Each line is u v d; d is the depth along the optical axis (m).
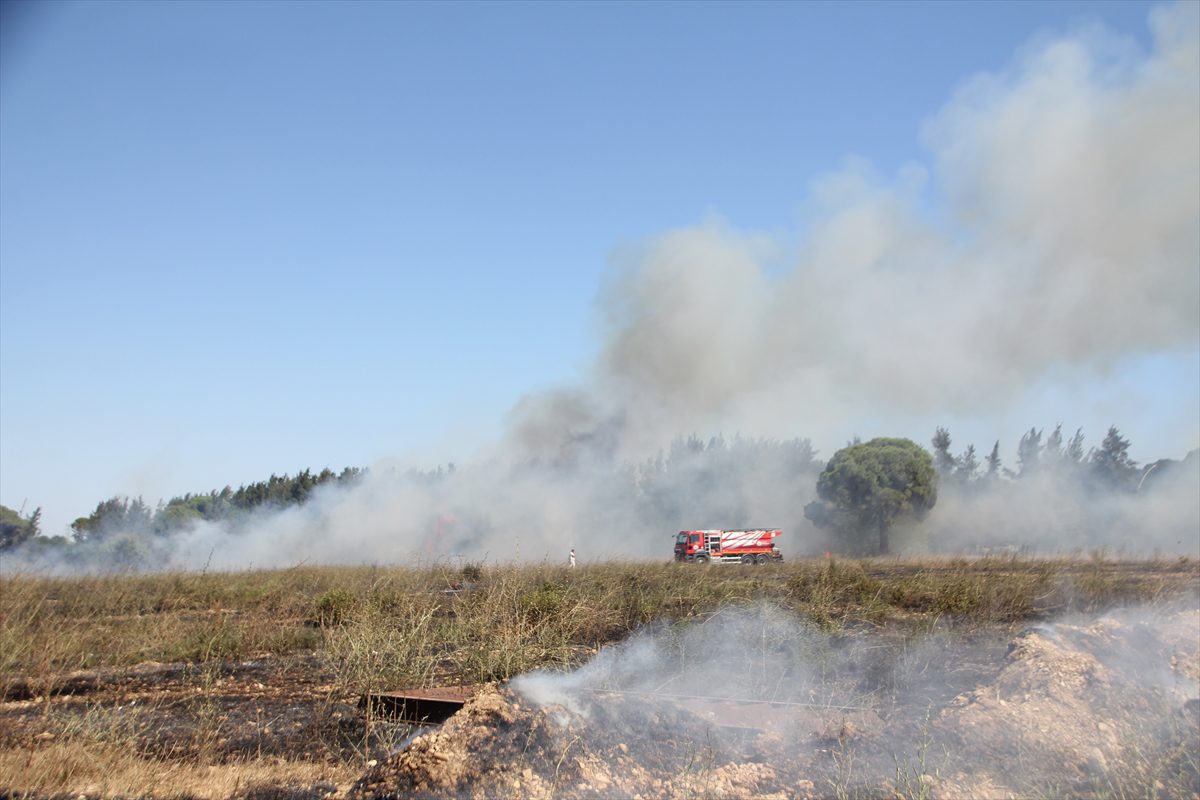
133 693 10.41
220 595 19.55
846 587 17.80
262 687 10.59
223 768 7.39
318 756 7.77
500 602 13.88
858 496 54.75
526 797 5.90
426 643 11.58
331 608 15.65
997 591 15.80
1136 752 6.50
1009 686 7.93
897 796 5.95
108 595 18.88
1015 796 6.05
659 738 7.05
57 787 6.84
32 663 11.68
